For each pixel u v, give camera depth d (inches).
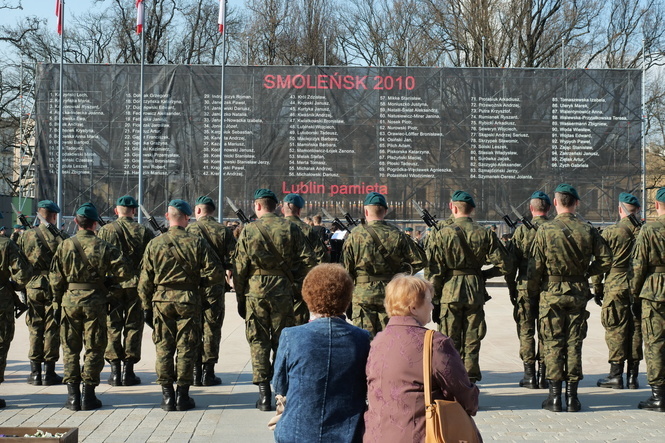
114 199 951.0
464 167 934.4
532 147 931.3
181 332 286.7
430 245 298.2
